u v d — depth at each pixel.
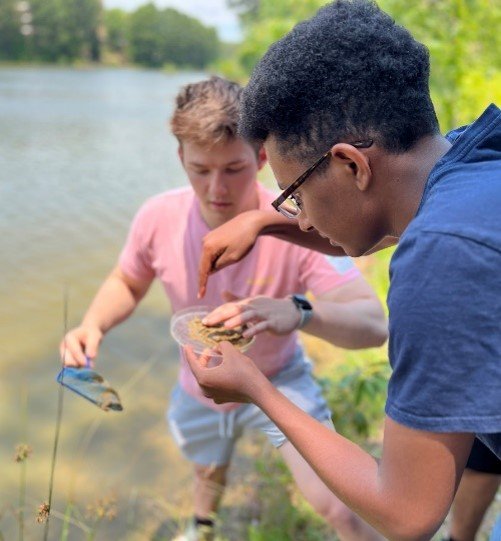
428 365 0.99
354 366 3.38
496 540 1.48
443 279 0.98
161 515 2.79
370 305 2.06
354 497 1.14
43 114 17.02
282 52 1.16
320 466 1.21
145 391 3.76
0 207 7.85
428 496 1.05
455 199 1.03
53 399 3.69
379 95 1.11
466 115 4.98
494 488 2.11
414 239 1.02
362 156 1.12
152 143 13.34
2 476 3.03
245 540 2.59
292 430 1.26
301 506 2.66
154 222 2.16
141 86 31.03
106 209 7.98
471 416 0.98
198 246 2.09
